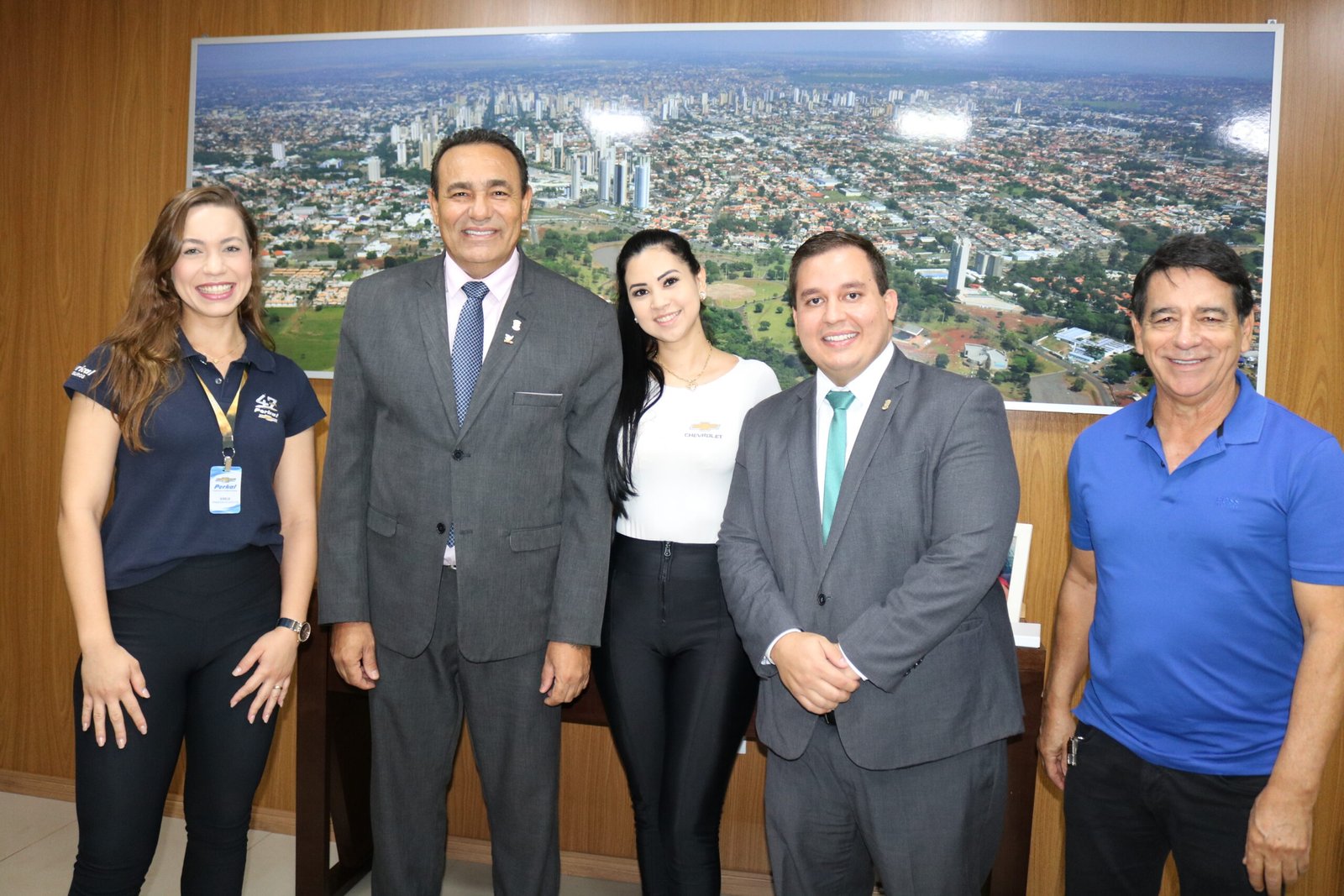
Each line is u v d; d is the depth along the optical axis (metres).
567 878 2.63
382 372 1.82
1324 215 2.25
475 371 1.83
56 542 2.81
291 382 1.81
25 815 2.75
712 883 1.84
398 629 1.84
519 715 1.88
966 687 1.52
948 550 1.46
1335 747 2.32
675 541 1.90
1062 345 2.36
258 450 1.71
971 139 2.38
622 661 1.92
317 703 2.30
